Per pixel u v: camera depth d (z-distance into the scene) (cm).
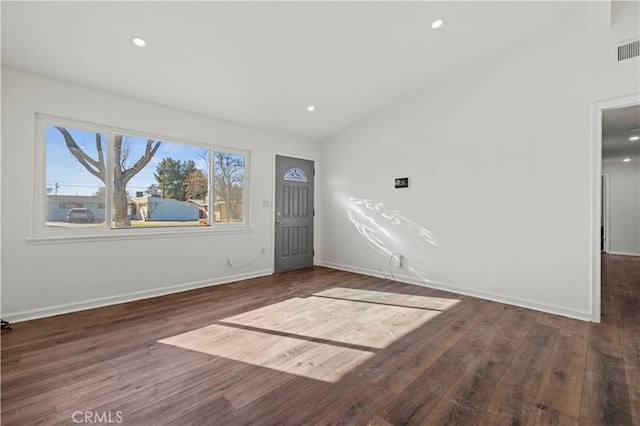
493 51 312
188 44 242
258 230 437
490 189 322
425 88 374
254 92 334
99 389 162
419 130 385
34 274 261
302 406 150
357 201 465
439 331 240
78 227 291
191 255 364
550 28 281
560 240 278
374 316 274
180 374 177
